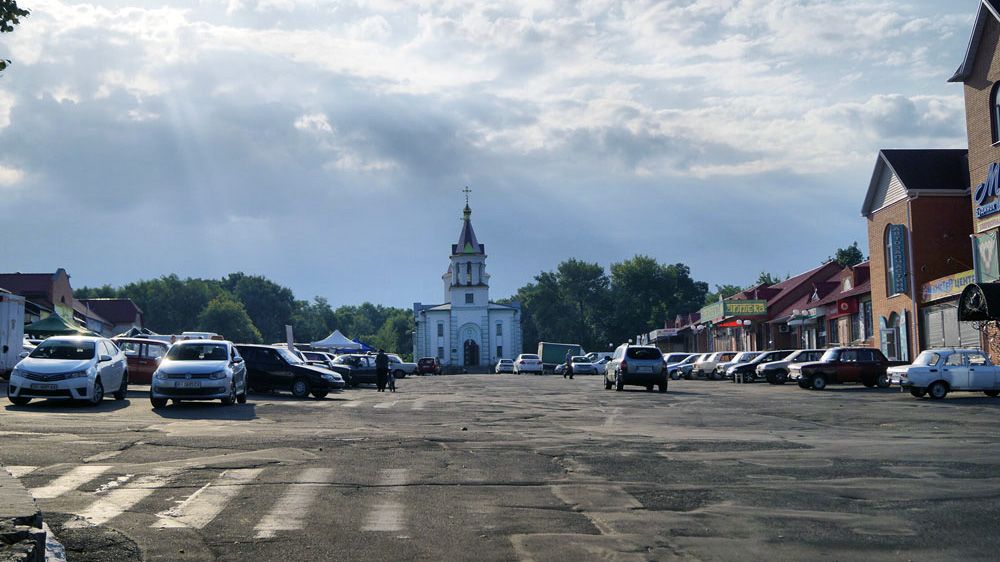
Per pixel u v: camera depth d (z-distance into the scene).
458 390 39.59
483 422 19.70
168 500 9.45
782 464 12.23
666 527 8.16
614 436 16.25
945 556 7.08
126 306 95.62
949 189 42.91
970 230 42.94
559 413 22.80
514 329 117.94
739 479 10.91
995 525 8.21
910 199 43.12
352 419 20.30
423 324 118.12
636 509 9.01
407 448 14.09
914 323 42.84
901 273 43.38
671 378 59.81
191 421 18.98
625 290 133.38
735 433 16.94
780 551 7.25
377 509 9.00
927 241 42.94
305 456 12.95
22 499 7.18
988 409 23.11
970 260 42.78
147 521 8.39
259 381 30.73
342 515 8.70
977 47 36.88
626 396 32.34
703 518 8.55
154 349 35.44
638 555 7.13
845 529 8.05
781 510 8.93
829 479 10.90
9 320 29.78
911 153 44.94
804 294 68.44
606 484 10.55
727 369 51.72
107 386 24.16
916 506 9.12
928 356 28.75
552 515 8.71
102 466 11.82
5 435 15.39
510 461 12.59
